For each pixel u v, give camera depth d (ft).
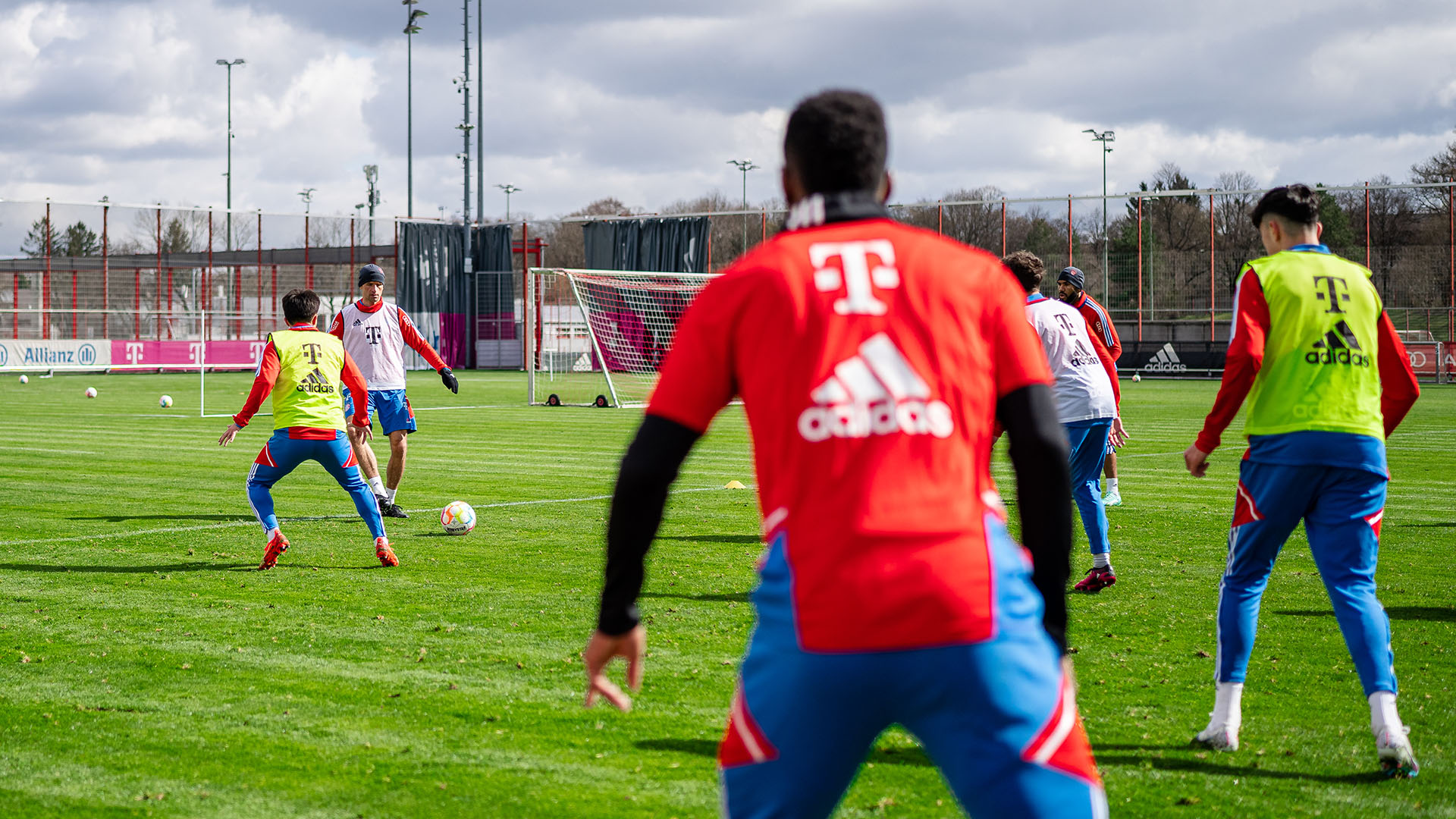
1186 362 121.49
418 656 17.88
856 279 6.38
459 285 157.07
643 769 13.14
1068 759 6.25
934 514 6.20
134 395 90.33
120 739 14.11
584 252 154.10
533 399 84.02
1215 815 11.68
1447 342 114.83
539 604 21.57
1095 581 23.03
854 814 11.78
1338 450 12.91
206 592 22.45
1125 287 126.62
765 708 6.37
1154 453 49.06
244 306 141.18
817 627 6.16
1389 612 20.97
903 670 6.12
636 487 6.42
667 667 17.22
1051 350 23.16
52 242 126.31
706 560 25.85
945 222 131.75
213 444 52.65
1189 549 27.53
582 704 15.46
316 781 12.75
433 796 12.33
